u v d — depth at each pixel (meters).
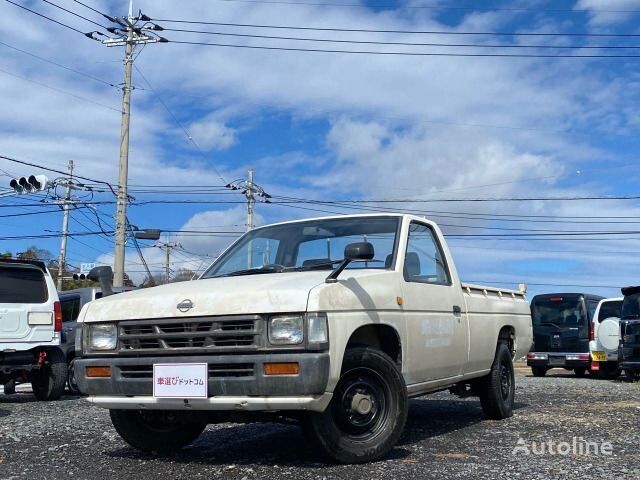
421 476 4.94
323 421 5.10
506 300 8.41
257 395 4.91
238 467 5.35
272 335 4.93
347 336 5.10
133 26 26.00
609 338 17.22
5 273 11.34
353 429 5.30
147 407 5.28
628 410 8.72
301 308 4.91
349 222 6.67
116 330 5.44
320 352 4.86
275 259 6.58
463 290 7.25
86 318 5.61
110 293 6.25
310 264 6.35
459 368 6.92
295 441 6.53
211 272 6.75
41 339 11.51
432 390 6.57
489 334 7.62
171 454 6.02
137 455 5.99
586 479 4.90
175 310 5.22
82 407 10.16
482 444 6.25
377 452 5.34
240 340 5.02
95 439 6.83
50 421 8.28
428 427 7.38
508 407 8.02
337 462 5.33
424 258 6.71
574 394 11.10
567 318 19.09
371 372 5.38
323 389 4.85
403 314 5.88
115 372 5.34
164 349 5.20
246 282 5.48
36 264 11.73
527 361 19.38
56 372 11.66
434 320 6.39
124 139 25.66
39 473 5.30
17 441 6.79
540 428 7.23
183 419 5.64
